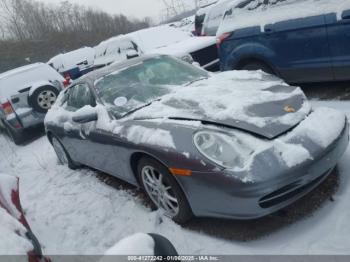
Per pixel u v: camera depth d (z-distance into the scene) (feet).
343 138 9.90
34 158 22.62
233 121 9.64
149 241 6.20
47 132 17.94
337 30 14.62
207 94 11.59
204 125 9.81
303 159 8.74
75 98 15.43
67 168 18.47
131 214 11.97
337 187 10.17
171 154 9.46
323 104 15.81
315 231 8.87
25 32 124.06
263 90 11.46
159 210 11.24
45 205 14.83
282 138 9.16
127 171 11.94
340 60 14.99
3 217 7.29
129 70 14.28
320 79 16.19
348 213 9.09
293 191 8.87
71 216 13.17
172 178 9.93
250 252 8.87
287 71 17.04
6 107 26.30
